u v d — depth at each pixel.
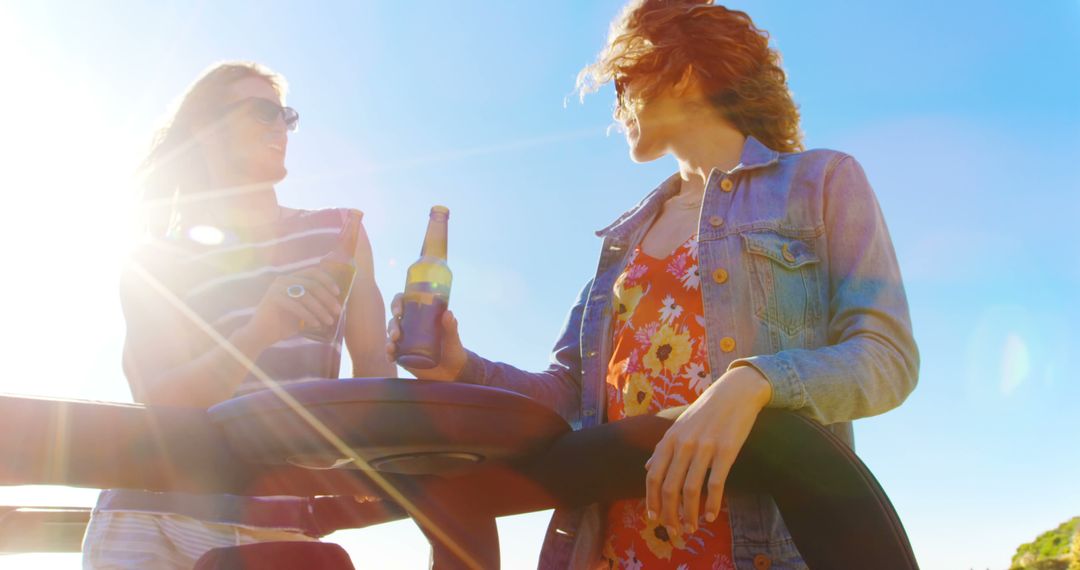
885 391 1.27
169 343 2.16
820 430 1.05
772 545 1.33
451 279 1.42
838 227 1.49
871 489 1.02
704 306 1.51
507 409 1.11
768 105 1.72
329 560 1.11
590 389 1.72
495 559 1.34
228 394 1.99
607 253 1.80
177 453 1.14
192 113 2.41
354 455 1.11
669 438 1.08
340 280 1.82
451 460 1.14
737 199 1.59
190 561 1.87
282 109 2.41
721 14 1.71
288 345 2.16
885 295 1.39
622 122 1.78
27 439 1.07
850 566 1.01
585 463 1.19
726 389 1.11
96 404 1.11
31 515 1.82
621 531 1.52
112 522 1.88
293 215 2.43
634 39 1.69
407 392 1.05
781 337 1.47
